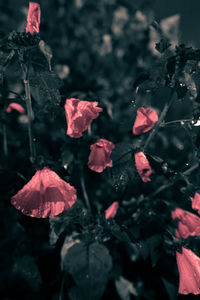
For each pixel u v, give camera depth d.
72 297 0.67
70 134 0.65
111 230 0.71
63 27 1.05
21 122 0.87
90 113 0.65
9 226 0.89
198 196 0.68
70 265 0.68
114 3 1.08
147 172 0.67
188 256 0.70
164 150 0.82
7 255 0.82
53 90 0.66
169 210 0.71
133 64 1.00
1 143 0.87
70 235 0.74
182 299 0.74
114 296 0.79
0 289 0.87
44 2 1.06
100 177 0.87
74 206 0.72
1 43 0.65
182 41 0.68
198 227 0.67
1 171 0.70
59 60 0.97
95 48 1.03
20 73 0.67
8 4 1.01
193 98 0.69
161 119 0.68
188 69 0.66
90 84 0.92
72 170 0.77
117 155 0.69
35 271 0.72
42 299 0.81
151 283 0.80
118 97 0.99
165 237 0.71
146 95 0.68
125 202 0.80
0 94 0.68
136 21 1.00
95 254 0.69
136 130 0.66
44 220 0.71
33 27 0.64
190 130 0.69
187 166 0.75
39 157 0.69
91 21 1.07
